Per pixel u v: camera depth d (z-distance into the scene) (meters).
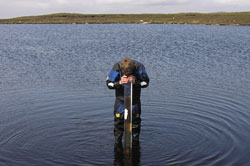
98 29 58.94
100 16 119.62
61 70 14.17
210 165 5.14
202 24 79.75
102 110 8.02
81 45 27.12
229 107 8.33
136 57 18.92
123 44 27.97
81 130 6.68
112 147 5.90
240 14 105.00
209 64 16.09
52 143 6.03
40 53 21.19
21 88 10.50
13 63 16.50
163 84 11.15
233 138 6.25
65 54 20.56
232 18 90.00
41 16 122.81
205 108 8.23
